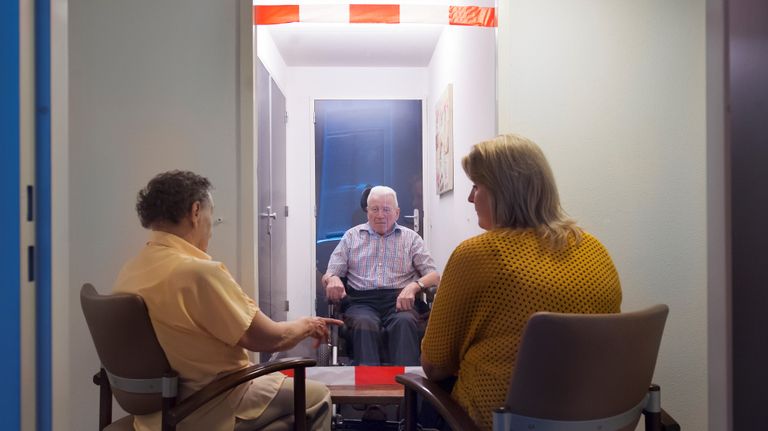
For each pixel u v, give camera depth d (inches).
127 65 89.7
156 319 61.4
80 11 89.1
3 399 43.6
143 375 61.1
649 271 90.6
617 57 89.7
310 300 193.2
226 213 90.1
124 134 89.7
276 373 75.6
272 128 157.9
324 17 93.7
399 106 197.0
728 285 42.4
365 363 111.8
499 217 58.4
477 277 54.3
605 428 49.1
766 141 42.3
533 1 88.8
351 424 100.0
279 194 172.1
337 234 195.2
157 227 68.1
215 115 90.0
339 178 195.5
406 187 197.5
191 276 61.5
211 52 90.0
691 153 90.4
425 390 57.1
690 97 90.4
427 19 92.8
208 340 63.1
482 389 53.9
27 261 44.2
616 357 47.1
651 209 90.4
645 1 89.6
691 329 91.0
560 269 53.9
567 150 89.4
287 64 190.7
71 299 89.2
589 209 89.8
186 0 89.7
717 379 43.6
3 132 43.4
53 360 45.6
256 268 91.7
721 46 42.9
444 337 57.2
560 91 89.2
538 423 48.0
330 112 195.3
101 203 89.7
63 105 47.2
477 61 116.0
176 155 90.0
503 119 88.7
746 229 42.4
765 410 42.1
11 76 43.3
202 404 57.0
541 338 45.4
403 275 125.6
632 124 90.0
